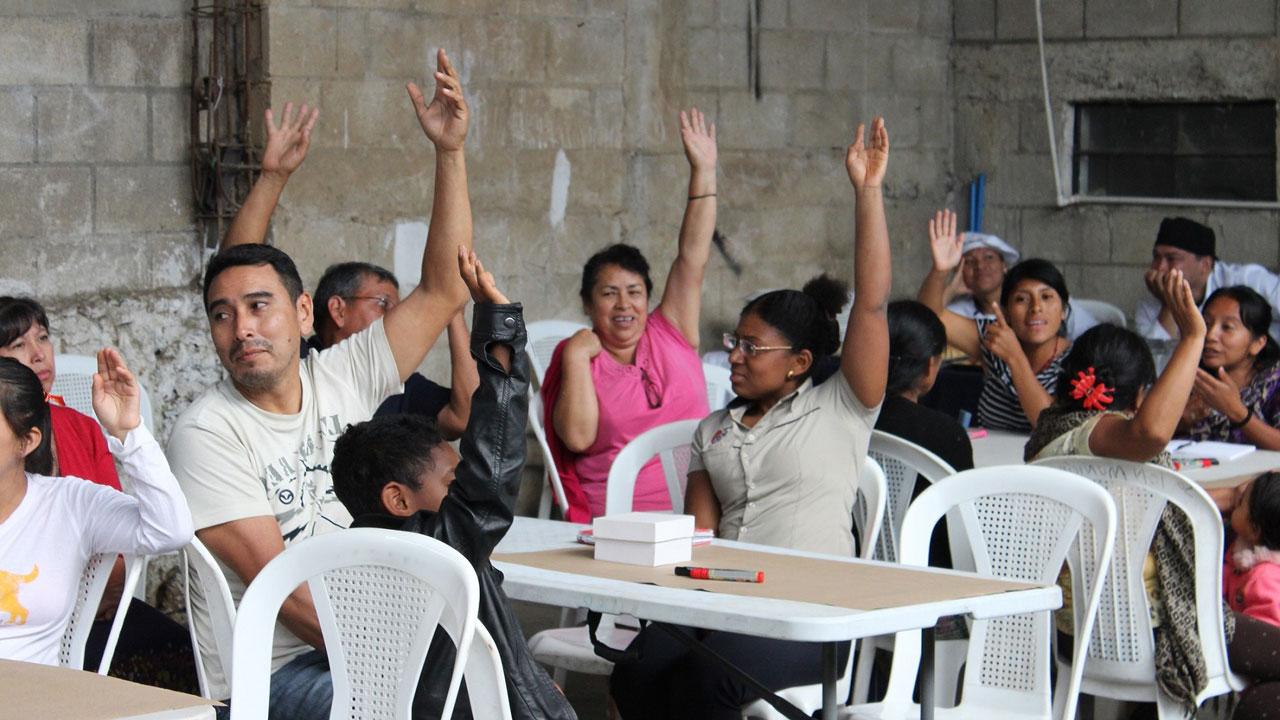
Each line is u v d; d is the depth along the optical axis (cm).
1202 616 379
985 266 743
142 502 300
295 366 345
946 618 384
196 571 317
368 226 625
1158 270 695
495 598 280
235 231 436
